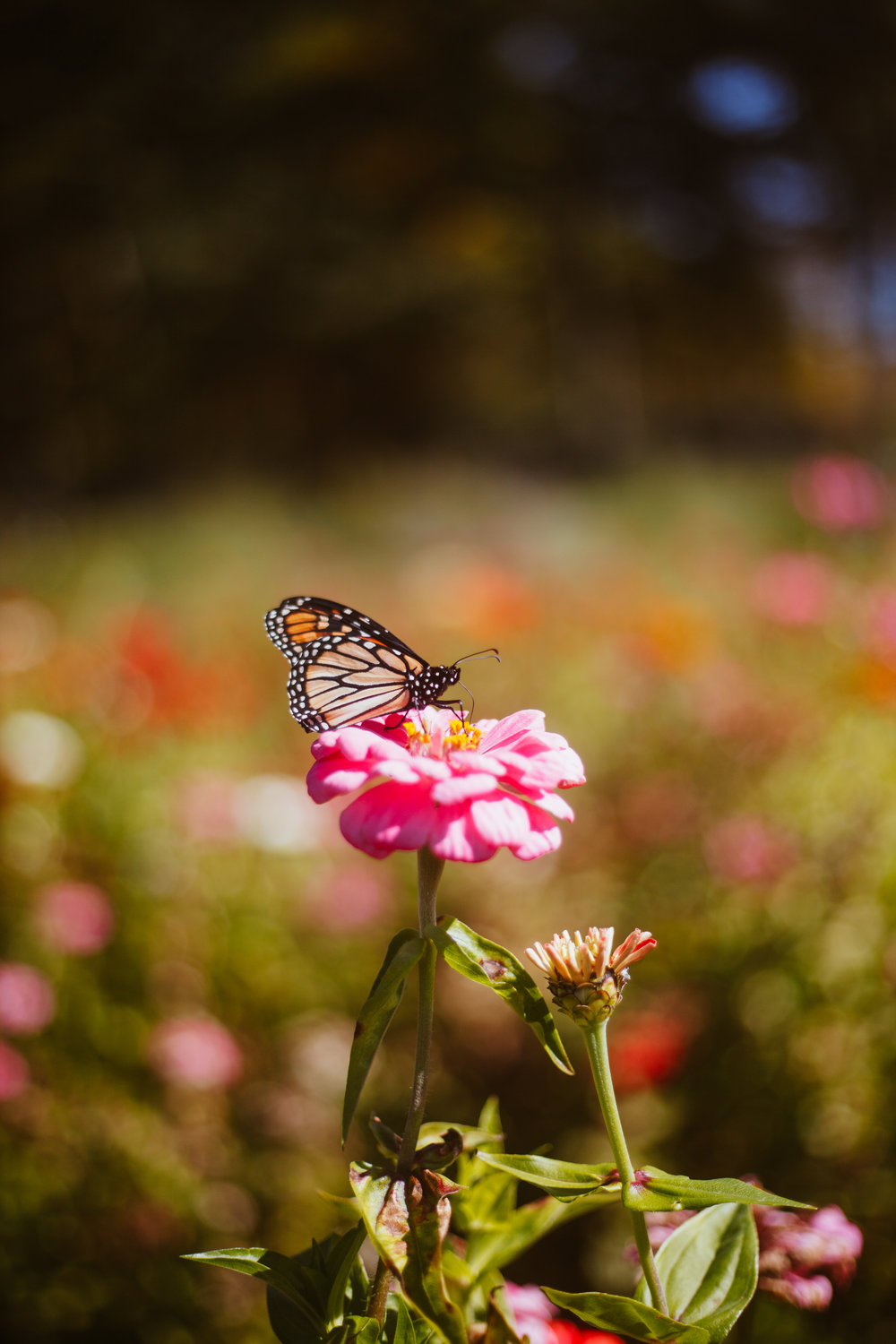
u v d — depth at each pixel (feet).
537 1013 1.78
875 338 19.61
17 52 19.44
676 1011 3.16
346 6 20.72
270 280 22.06
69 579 10.07
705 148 22.36
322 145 22.18
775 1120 2.80
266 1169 2.90
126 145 20.65
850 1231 1.98
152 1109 2.95
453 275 22.98
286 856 3.90
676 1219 2.00
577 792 4.44
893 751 3.41
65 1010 3.10
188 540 12.46
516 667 5.82
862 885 3.04
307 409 23.21
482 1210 1.88
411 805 1.84
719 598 6.63
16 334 21.17
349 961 3.68
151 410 21.48
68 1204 2.73
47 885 3.44
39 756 3.71
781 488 13.24
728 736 4.14
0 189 20.03
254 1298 2.69
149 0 19.63
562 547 11.63
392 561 11.44
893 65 19.31
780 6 19.42
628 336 24.34
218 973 3.44
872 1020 2.80
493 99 21.91
